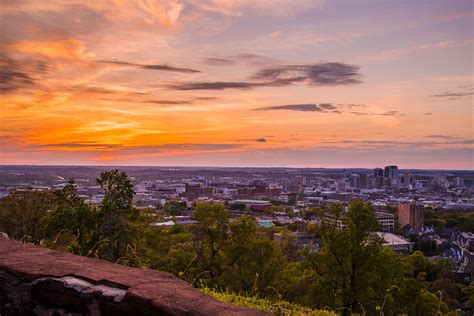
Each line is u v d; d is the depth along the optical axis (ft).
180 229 129.39
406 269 70.85
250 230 73.92
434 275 162.71
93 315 9.71
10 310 10.84
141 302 9.02
